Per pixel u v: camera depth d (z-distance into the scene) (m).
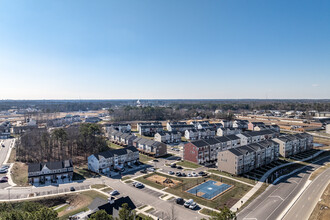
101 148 109.38
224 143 105.81
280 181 73.62
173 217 47.16
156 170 85.69
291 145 109.44
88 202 59.50
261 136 127.94
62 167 78.12
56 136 97.25
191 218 50.53
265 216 51.25
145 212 52.97
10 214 39.50
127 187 69.00
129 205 52.97
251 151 85.56
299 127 180.75
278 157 102.19
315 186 69.12
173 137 142.25
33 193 65.44
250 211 53.47
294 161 99.19
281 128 187.75
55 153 105.56
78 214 52.19
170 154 110.44
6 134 154.12
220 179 75.12
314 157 106.19
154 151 105.31
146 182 73.06
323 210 53.19
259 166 89.62
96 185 71.12
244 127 180.25
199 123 182.50
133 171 84.88
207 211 53.62
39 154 103.00
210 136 159.38
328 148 124.62
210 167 89.56
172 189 67.06
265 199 59.94
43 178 75.19
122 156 90.56
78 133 117.62
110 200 51.06
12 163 93.69
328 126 169.12
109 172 83.94
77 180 76.00
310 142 121.50
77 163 94.50
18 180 75.75
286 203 57.69
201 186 69.25
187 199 60.31
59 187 69.88
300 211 53.44
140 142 114.88
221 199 60.03
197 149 93.31
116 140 135.00
